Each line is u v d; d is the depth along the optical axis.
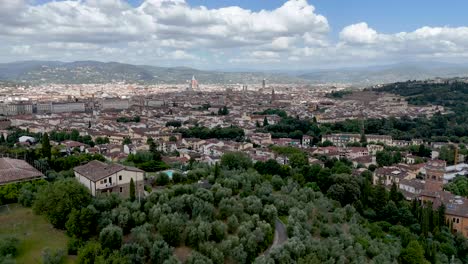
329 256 122.81
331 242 128.88
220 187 147.62
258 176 176.75
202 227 117.44
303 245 120.44
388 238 153.50
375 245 137.50
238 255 113.12
